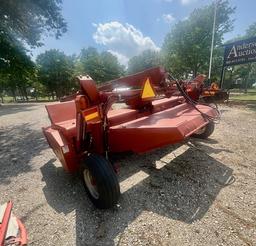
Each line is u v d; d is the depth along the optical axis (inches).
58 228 94.4
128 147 106.5
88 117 100.0
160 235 86.4
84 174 106.6
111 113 131.0
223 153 163.6
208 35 933.2
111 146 112.3
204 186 119.3
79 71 1695.4
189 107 139.8
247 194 110.5
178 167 142.3
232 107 412.8
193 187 118.6
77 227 94.1
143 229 90.1
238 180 124.4
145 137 99.9
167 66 1057.5
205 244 80.8
